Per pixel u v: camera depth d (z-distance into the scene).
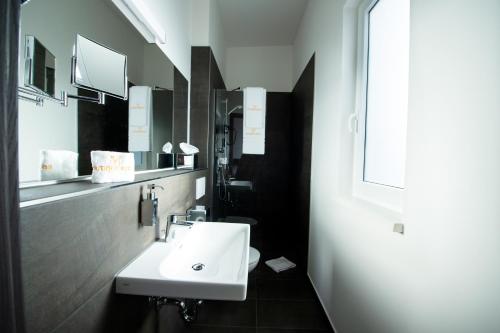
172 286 0.72
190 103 2.25
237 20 2.99
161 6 1.50
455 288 0.61
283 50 3.61
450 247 0.63
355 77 1.48
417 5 0.77
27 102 0.63
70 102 0.77
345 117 1.50
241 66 3.63
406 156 0.82
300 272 2.31
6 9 0.36
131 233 0.84
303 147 2.54
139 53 1.22
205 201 2.22
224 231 1.35
